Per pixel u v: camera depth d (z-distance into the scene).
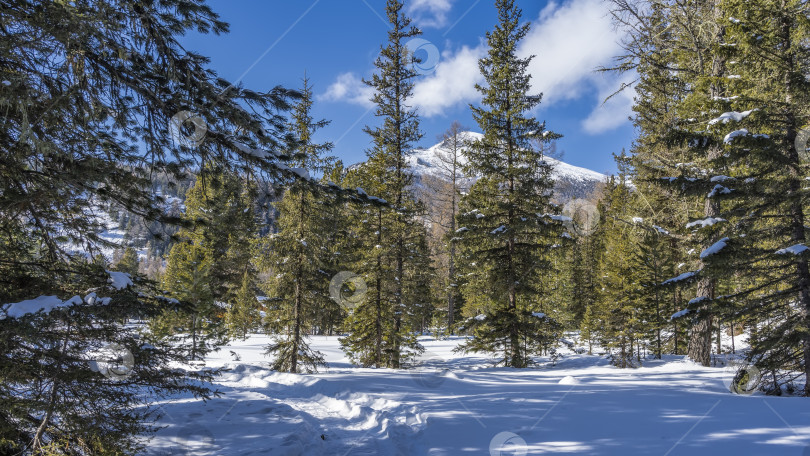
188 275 20.92
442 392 9.35
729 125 9.83
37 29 3.69
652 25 13.88
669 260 21.02
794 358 9.78
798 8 9.55
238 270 31.47
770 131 10.07
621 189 29.67
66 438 4.21
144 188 5.64
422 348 19.42
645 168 16.12
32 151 4.31
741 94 10.62
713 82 11.74
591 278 37.25
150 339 5.12
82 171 4.62
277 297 19.05
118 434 4.46
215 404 8.27
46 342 4.04
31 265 4.68
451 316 37.59
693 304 10.96
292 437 5.92
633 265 21.47
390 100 20.25
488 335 17.27
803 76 9.10
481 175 17.66
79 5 3.76
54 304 4.00
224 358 19.95
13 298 4.30
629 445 4.67
